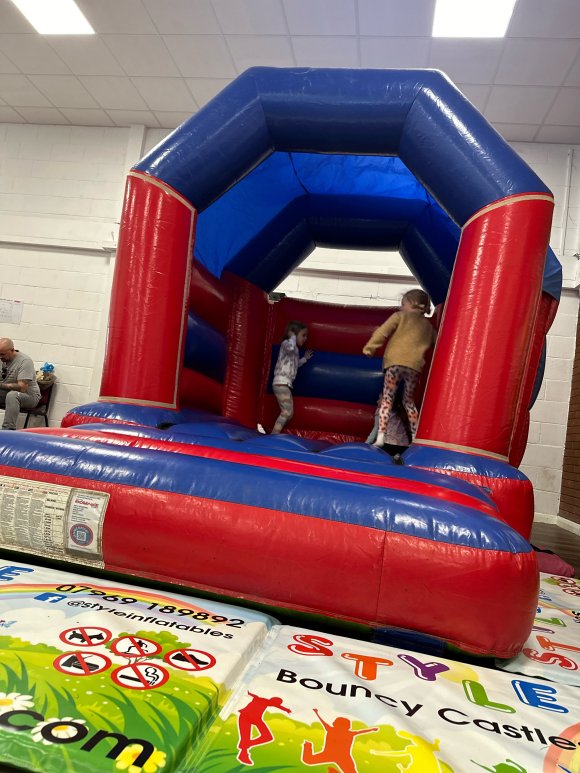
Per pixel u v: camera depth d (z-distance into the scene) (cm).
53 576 161
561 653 162
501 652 146
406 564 148
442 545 148
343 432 421
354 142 272
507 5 464
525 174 231
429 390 236
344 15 495
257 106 265
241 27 524
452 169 241
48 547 171
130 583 169
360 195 385
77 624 128
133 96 655
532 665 149
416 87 249
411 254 419
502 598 144
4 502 174
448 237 372
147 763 83
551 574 291
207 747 91
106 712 94
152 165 257
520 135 631
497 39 500
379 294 653
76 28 555
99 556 168
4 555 180
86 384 698
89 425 222
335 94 257
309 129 269
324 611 155
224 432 248
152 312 252
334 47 536
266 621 146
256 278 425
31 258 717
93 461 175
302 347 430
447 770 90
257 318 419
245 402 405
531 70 532
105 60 598
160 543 163
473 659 149
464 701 117
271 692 110
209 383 371
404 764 91
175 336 260
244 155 272
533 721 112
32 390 582
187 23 528
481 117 242
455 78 556
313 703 108
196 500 163
